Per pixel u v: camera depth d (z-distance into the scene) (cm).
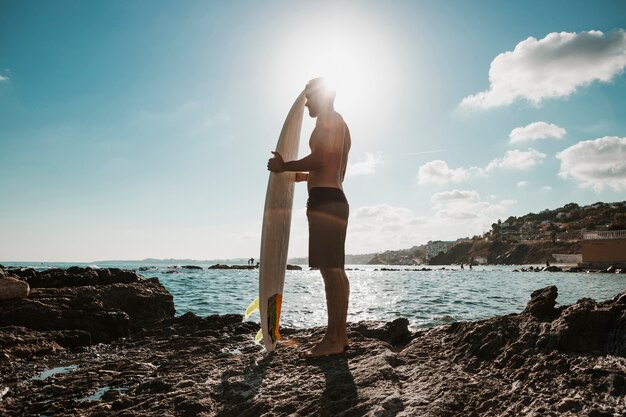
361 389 268
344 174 380
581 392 235
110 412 297
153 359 482
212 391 307
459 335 387
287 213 407
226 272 7225
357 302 1631
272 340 395
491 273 7900
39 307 727
